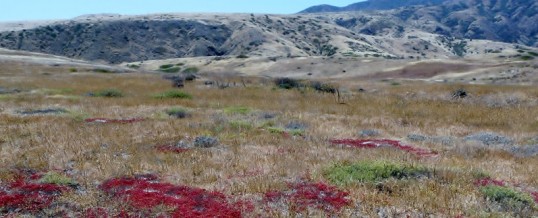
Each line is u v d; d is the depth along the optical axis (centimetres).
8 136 1769
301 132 1984
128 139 1728
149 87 4222
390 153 1544
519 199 1084
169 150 1555
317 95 3722
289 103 3152
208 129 1989
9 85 4144
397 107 3042
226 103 3117
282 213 970
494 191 1111
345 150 1605
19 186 1127
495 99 3406
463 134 2102
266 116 2473
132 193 1073
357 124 2297
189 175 1256
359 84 4850
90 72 5941
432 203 1041
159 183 1166
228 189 1131
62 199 1035
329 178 1235
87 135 1789
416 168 1305
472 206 1029
